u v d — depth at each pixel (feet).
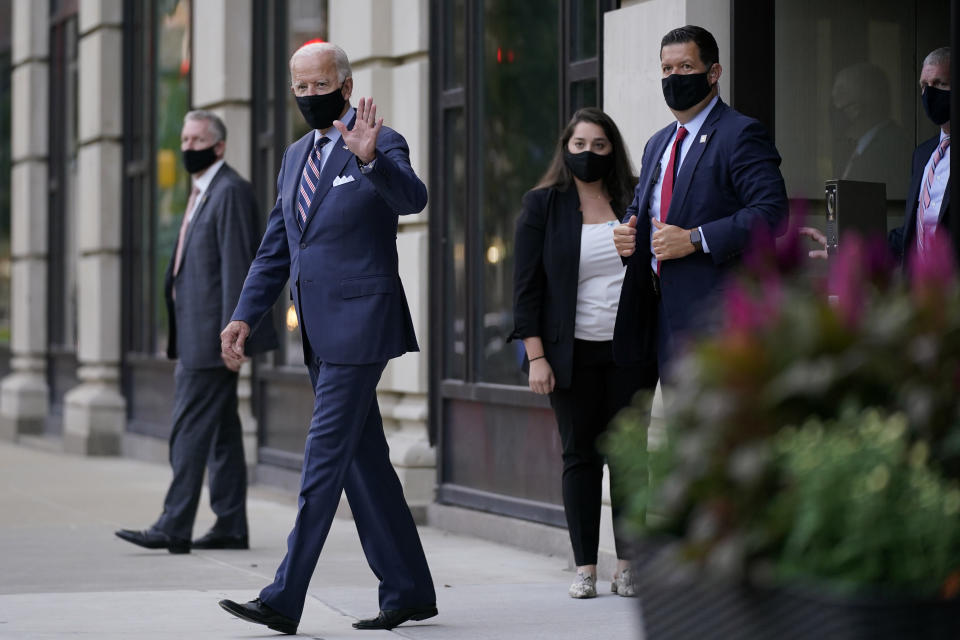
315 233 35.55
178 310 50.90
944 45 45.57
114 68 93.86
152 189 88.89
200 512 63.87
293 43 71.56
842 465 15.16
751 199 33.83
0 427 111.55
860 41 44.39
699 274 33.73
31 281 110.11
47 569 47.21
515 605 39.52
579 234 39.42
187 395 50.67
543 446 51.65
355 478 36.06
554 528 50.19
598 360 39.29
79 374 97.14
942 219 35.29
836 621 14.78
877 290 17.57
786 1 43.34
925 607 14.79
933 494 15.15
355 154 33.27
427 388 59.52
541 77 52.90
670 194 35.27
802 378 15.96
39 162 110.32
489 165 55.72
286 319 72.33
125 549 52.31
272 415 73.67
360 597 40.86
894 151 45.01
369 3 61.46
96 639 34.71
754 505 15.85
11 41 118.32
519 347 40.93
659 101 43.29
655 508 17.02
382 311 35.06
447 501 57.52
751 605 15.60
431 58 59.21
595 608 38.83
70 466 86.74
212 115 50.93
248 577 45.50
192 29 79.97
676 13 42.45
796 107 43.50
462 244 57.52
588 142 39.17
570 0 50.65
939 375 16.16
